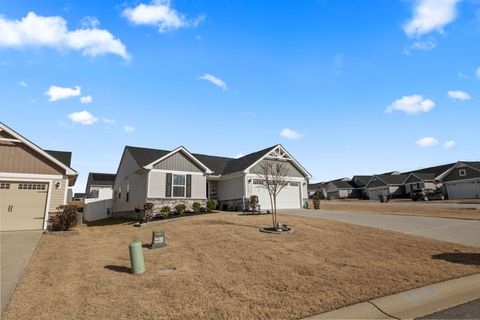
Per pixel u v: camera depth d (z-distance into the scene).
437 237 11.77
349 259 8.45
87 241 12.33
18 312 5.17
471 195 38.88
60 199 16.44
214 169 26.86
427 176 49.31
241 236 11.71
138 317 4.97
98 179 41.16
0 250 10.43
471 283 6.60
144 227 16.06
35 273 7.56
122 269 7.97
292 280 6.75
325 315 5.04
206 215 19.06
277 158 25.53
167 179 21.06
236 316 4.97
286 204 25.70
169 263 8.48
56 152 20.81
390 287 6.25
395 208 26.22
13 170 15.71
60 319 4.91
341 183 65.31
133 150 23.69
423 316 5.04
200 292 6.11
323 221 15.55
